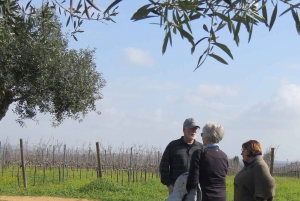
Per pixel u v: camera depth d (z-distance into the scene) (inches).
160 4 106.9
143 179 994.7
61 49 536.1
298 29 105.2
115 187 684.7
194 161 221.6
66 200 585.3
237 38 110.6
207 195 219.0
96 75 629.0
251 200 219.8
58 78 562.6
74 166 1117.1
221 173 222.8
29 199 581.0
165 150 273.3
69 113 622.5
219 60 112.0
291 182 1199.6
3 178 906.1
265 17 108.3
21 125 613.9
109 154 1148.5
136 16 106.8
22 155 736.3
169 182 268.1
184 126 270.2
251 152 220.5
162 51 110.5
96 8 140.8
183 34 109.4
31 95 551.2
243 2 108.7
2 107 567.5
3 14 205.0
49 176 993.5
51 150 1157.7
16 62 483.2
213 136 225.9
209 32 111.4
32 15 231.9
